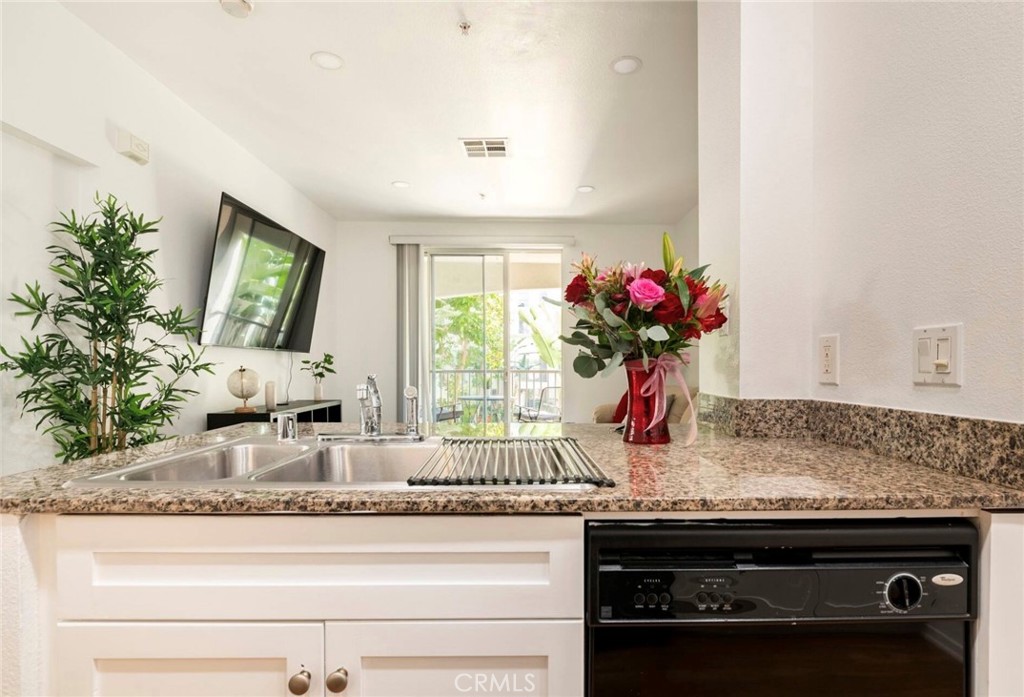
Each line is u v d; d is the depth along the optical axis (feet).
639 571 2.29
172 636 2.32
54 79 5.78
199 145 8.57
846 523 2.33
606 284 3.59
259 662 2.36
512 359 16.08
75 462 3.21
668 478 2.66
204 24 6.23
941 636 2.27
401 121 8.85
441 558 2.37
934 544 2.28
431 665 2.37
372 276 15.60
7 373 5.58
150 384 7.41
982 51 2.47
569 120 8.79
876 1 3.22
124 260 5.99
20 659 2.27
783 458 3.16
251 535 2.35
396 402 15.46
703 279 3.74
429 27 6.28
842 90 3.59
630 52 6.79
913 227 2.92
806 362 3.98
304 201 13.00
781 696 2.26
